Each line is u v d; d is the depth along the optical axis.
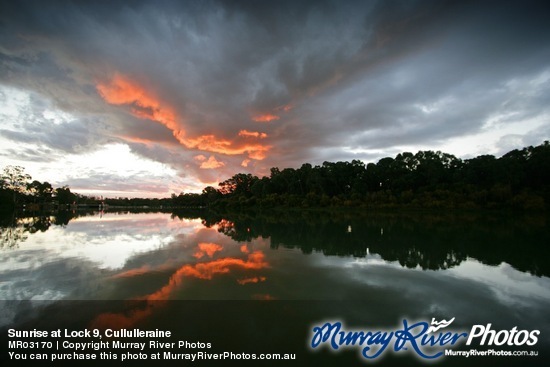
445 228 33.31
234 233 30.70
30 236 27.77
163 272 14.30
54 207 152.38
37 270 14.58
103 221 51.41
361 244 22.78
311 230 32.94
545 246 21.59
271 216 63.69
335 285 12.30
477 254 18.78
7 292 11.21
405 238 25.75
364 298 10.85
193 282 12.63
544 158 60.09
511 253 19.12
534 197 51.72
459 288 12.09
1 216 62.38
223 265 15.82
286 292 11.38
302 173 110.38
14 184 113.00
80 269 14.84
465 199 60.00
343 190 97.25
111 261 16.69
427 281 12.99
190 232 31.94
